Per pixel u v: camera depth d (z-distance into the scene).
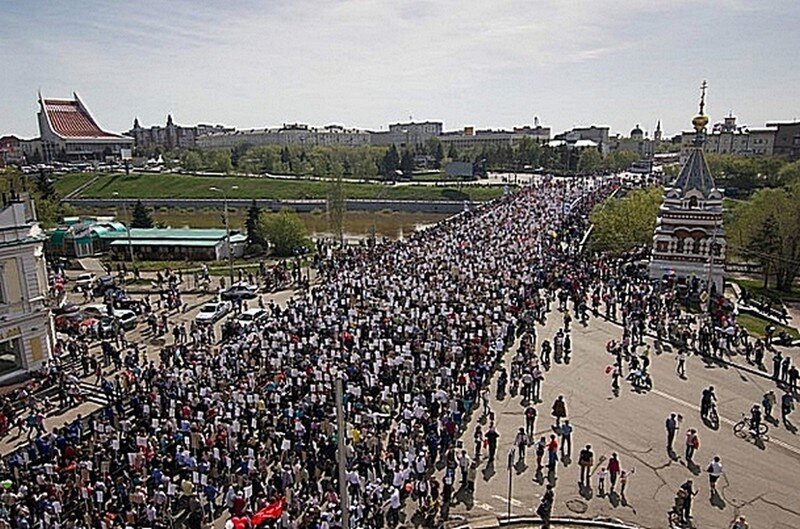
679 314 57.59
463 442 37.03
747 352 50.12
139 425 37.66
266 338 50.06
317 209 176.88
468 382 41.53
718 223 68.06
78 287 77.69
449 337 49.41
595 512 30.59
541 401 42.28
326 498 29.48
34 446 35.88
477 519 30.16
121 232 107.00
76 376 48.28
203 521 29.81
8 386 46.06
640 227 83.69
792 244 76.75
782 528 29.36
